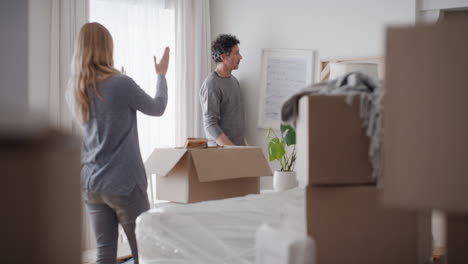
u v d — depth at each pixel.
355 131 1.11
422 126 0.88
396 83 0.90
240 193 2.56
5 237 0.72
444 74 0.87
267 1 3.94
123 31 3.64
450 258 1.00
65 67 3.26
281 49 3.88
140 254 1.57
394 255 1.11
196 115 4.05
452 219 1.00
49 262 0.77
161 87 2.36
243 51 4.07
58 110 3.22
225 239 1.58
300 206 1.93
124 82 2.10
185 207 1.73
